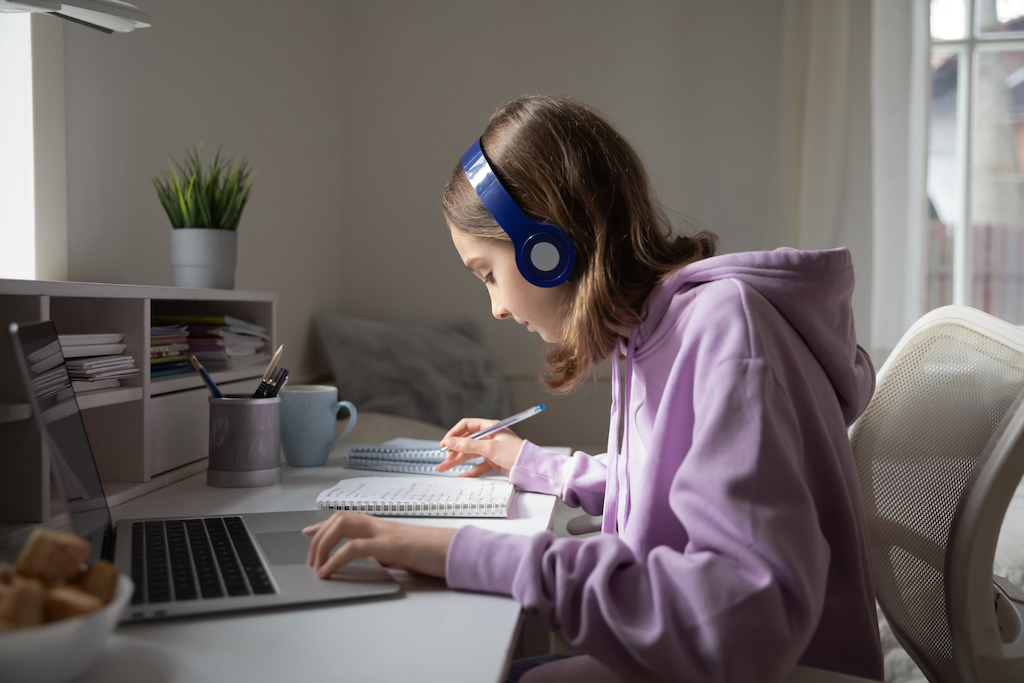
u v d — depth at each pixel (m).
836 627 0.63
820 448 0.61
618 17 2.38
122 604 0.43
